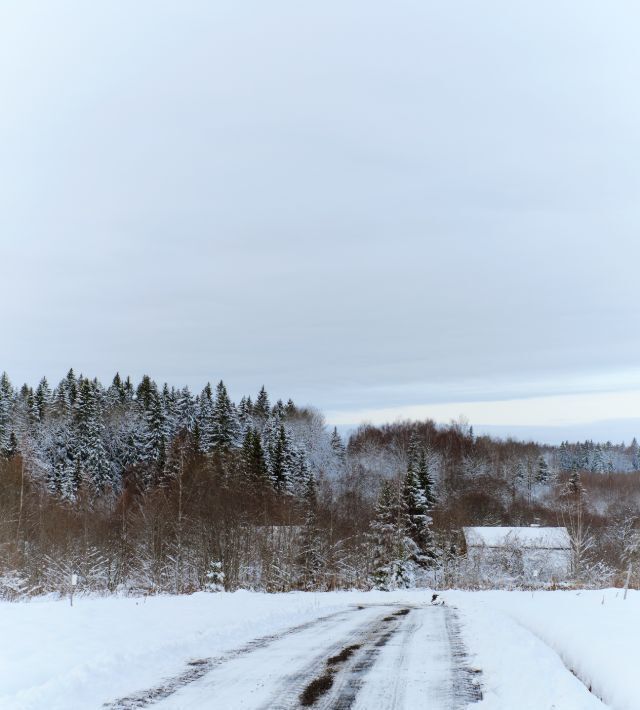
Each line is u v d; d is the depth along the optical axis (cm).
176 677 796
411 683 780
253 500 5341
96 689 716
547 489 13162
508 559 5234
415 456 11194
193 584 4044
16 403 10419
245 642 1103
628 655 780
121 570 4453
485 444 14550
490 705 674
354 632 1268
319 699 699
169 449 7088
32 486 5338
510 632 1143
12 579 2883
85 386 8931
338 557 5238
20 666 771
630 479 13275
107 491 7250
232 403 10019
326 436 13875
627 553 5262
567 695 643
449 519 5956
